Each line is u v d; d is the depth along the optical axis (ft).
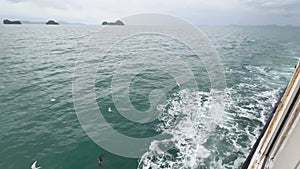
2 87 52.54
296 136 5.77
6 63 80.28
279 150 6.19
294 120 5.82
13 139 30.96
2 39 167.84
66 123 35.58
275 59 91.04
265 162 6.52
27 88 52.42
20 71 69.26
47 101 44.32
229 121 35.19
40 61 86.33
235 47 127.85
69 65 78.64
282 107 6.33
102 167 25.70
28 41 162.20
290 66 77.61
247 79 59.57
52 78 61.52
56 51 113.09
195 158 26.32
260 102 43.27
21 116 37.81
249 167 7.00
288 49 124.26
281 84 56.03
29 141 30.60
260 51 113.80
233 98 45.06
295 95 5.86
